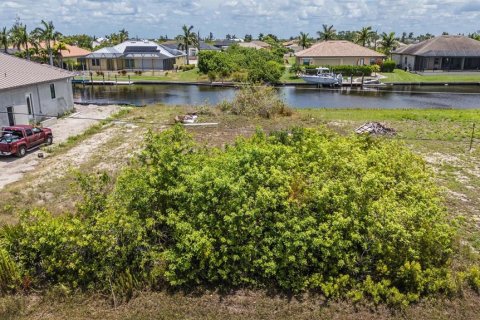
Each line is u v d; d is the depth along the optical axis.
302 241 8.46
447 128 24.69
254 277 8.88
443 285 8.44
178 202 9.29
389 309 8.14
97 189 10.14
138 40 80.00
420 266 8.52
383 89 53.12
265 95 29.23
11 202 13.75
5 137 19.56
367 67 62.75
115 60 72.81
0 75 24.94
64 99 30.62
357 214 8.67
